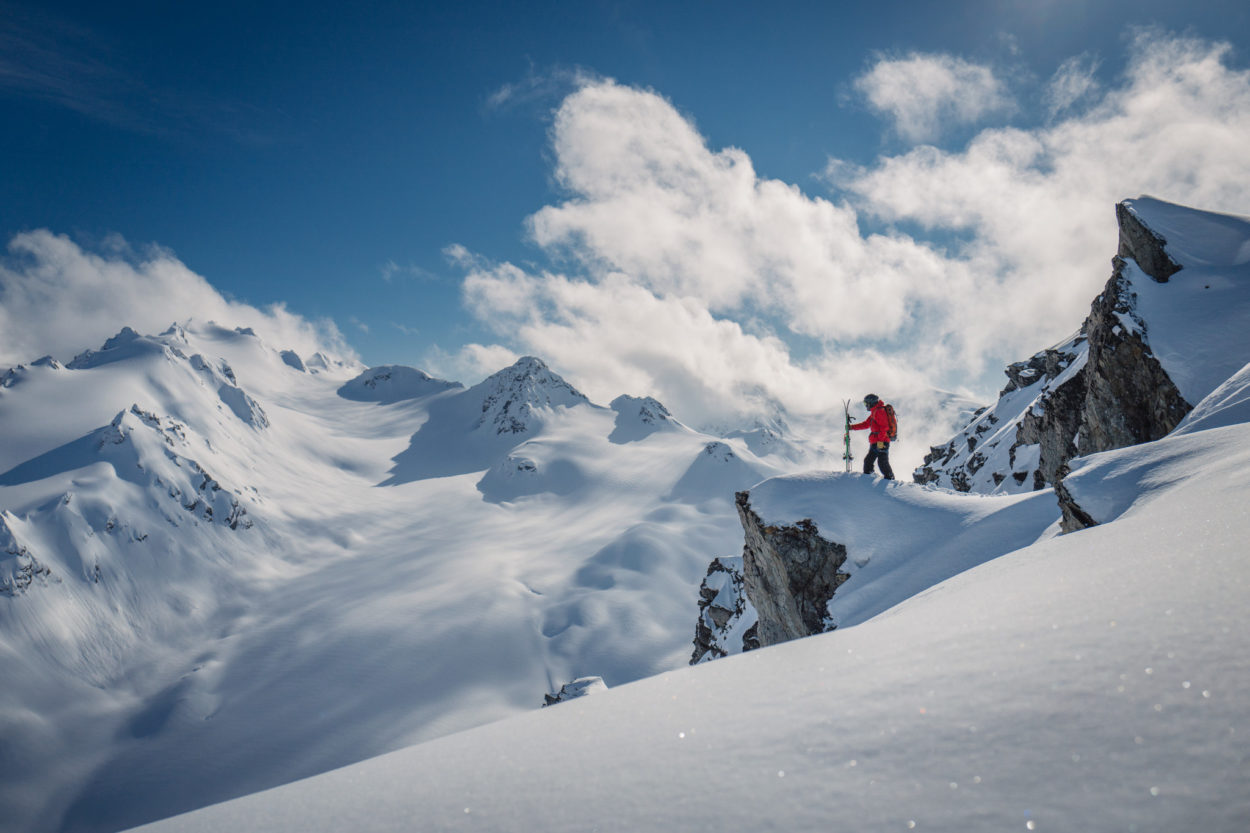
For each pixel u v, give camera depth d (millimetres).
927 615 3881
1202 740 1501
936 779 1648
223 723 149375
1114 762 1494
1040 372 55875
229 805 3035
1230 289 20484
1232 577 2621
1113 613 2605
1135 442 20609
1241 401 11781
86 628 194500
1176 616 2369
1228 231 22766
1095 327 24453
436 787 2549
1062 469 13734
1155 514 5496
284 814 2639
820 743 2105
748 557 19484
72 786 132750
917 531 16328
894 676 2613
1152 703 1763
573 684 25953
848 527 16750
